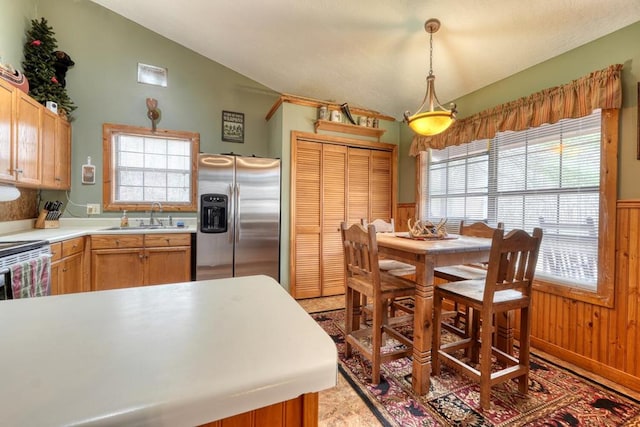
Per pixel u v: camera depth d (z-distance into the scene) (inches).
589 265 82.0
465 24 88.7
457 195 125.3
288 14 100.2
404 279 80.4
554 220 90.6
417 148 137.8
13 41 100.9
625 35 74.4
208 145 144.0
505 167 105.7
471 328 80.7
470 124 113.9
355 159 144.2
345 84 135.1
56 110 109.4
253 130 152.3
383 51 109.2
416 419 60.5
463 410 63.1
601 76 76.2
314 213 135.8
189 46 138.8
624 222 74.0
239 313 24.3
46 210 114.3
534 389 70.5
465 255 71.2
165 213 137.3
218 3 102.5
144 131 132.6
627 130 73.9
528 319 67.0
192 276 121.1
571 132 86.4
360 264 78.9
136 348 18.0
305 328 21.6
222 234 120.6
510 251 61.9
